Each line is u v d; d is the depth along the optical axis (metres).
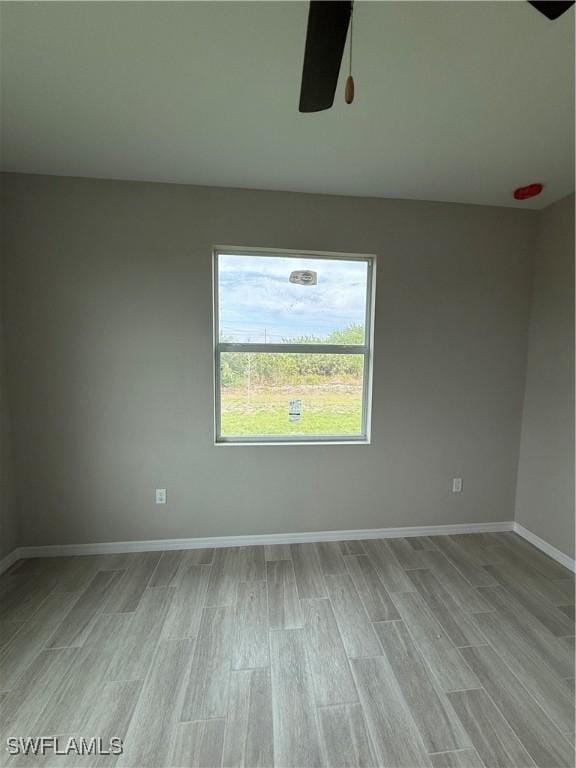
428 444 2.58
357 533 2.57
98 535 2.35
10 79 1.34
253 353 2.46
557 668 1.49
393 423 2.53
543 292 2.46
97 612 1.80
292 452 2.46
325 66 0.87
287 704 1.31
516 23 1.09
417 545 2.50
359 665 1.49
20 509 2.27
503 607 1.86
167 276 2.24
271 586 2.01
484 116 1.54
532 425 2.56
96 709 1.29
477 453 2.64
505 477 2.69
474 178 2.09
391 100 1.44
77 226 2.14
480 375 2.58
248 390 2.47
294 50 1.21
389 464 2.56
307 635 1.65
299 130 1.65
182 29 1.13
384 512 2.59
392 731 1.22
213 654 1.54
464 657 1.53
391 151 1.82
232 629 1.68
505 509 2.72
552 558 2.35
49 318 2.18
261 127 1.63
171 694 1.35
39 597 1.91
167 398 2.32
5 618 1.75
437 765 1.12
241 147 1.80
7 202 2.08
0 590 1.97
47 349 2.19
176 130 1.67
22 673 1.44
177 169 2.02
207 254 2.26
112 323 2.23
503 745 1.18
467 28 1.11
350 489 2.54
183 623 1.72
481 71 1.28
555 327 2.37
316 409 2.55
